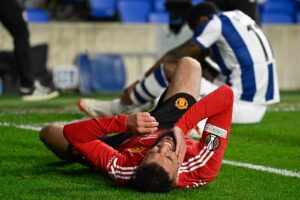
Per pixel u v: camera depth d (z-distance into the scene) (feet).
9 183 25.39
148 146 23.81
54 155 30.73
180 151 22.75
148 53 73.26
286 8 86.12
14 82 66.49
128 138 25.59
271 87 41.45
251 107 41.24
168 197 22.99
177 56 38.04
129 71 73.10
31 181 25.73
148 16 82.58
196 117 24.18
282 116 47.11
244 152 33.37
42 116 45.44
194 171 23.75
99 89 69.92
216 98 23.90
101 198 23.03
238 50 39.83
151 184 22.93
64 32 72.33
